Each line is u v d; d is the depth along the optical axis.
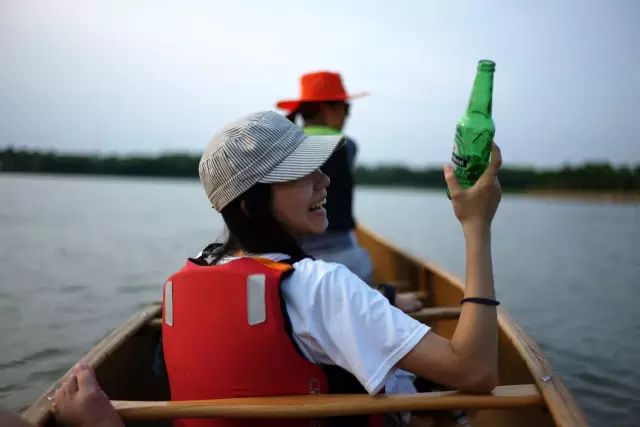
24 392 2.53
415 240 10.16
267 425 1.35
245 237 1.39
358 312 1.24
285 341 1.29
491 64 1.32
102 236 8.25
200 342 1.37
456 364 1.21
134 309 4.14
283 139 1.36
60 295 4.49
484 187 1.27
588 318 4.23
